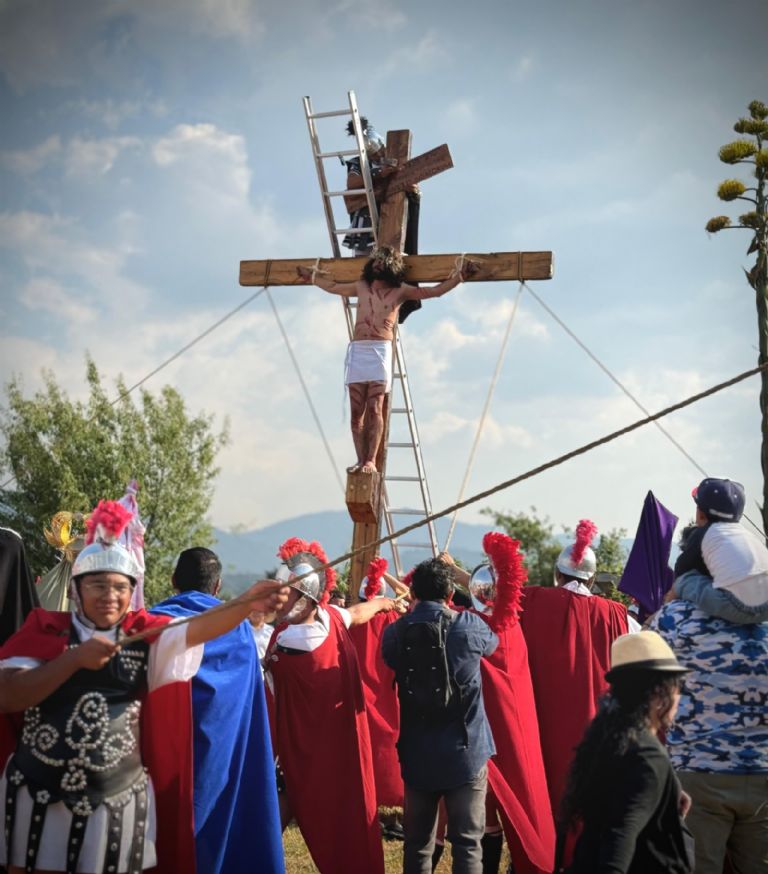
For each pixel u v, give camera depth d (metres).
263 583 4.05
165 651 4.05
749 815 4.61
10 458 27.06
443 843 6.43
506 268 9.60
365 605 6.64
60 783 3.79
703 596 4.81
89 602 3.96
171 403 29.31
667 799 3.50
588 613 6.59
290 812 6.74
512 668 6.20
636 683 3.59
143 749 4.20
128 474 28.00
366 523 9.67
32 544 26.17
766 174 13.83
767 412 13.32
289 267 10.31
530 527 29.95
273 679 6.07
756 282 13.73
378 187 10.49
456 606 6.63
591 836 3.44
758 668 4.71
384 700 7.18
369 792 5.97
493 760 6.01
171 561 29.19
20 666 3.88
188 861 4.23
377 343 9.74
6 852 3.83
